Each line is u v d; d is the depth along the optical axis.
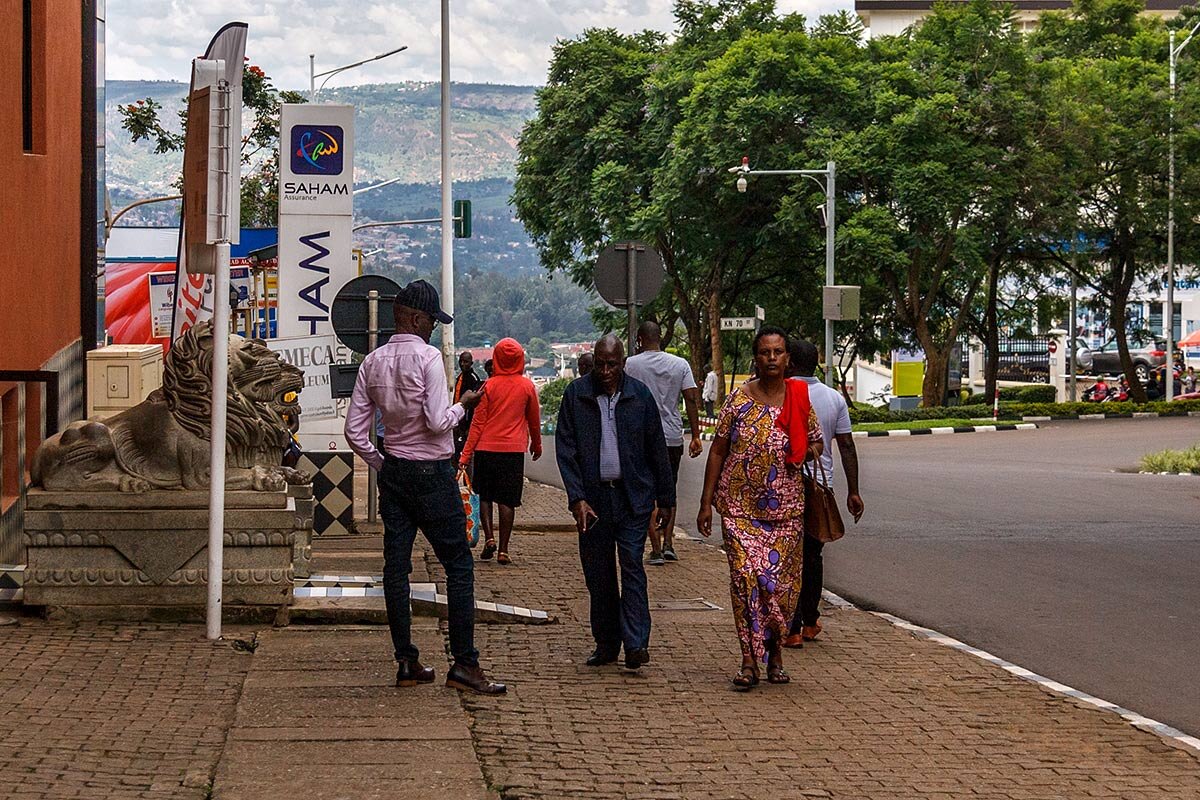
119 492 8.70
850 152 41.09
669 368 12.62
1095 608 10.93
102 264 16.39
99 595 8.73
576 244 51.41
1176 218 47.62
